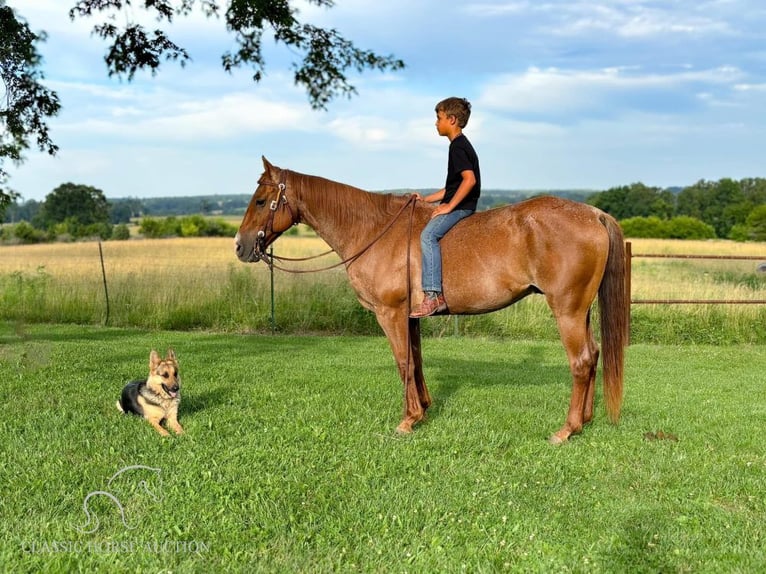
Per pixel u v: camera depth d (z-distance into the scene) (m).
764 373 9.51
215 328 14.50
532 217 5.27
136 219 96.56
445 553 3.49
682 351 11.70
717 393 7.84
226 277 16.59
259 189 6.10
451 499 4.17
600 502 4.21
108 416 6.00
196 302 15.06
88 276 17.44
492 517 3.94
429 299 5.50
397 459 4.89
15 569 3.25
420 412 5.80
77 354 9.84
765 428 6.02
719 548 3.58
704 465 4.88
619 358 5.51
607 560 3.43
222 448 5.12
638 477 4.67
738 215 67.81
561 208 5.29
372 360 10.02
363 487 4.34
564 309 5.29
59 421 5.77
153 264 22.94
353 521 3.85
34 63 8.09
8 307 15.48
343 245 5.96
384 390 7.43
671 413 6.61
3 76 8.05
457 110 5.56
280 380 7.95
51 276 17.03
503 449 5.30
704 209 73.12
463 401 6.97
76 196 67.06
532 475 4.65
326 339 12.85
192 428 5.61
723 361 10.64
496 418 6.20
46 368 8.34
